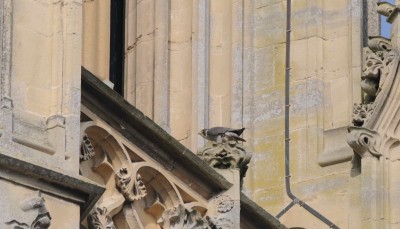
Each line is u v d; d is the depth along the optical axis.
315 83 45.31
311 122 45.19
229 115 44.84
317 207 44.69
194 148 44.00
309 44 45.56
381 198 44.03
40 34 37.59
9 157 36.25
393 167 44.19
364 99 44.97
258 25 45.84
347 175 44.62
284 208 44.88
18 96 37.06
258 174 45.19
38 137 37.03
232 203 39.81
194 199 39.66
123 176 38.69
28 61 37.34
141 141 38.97
